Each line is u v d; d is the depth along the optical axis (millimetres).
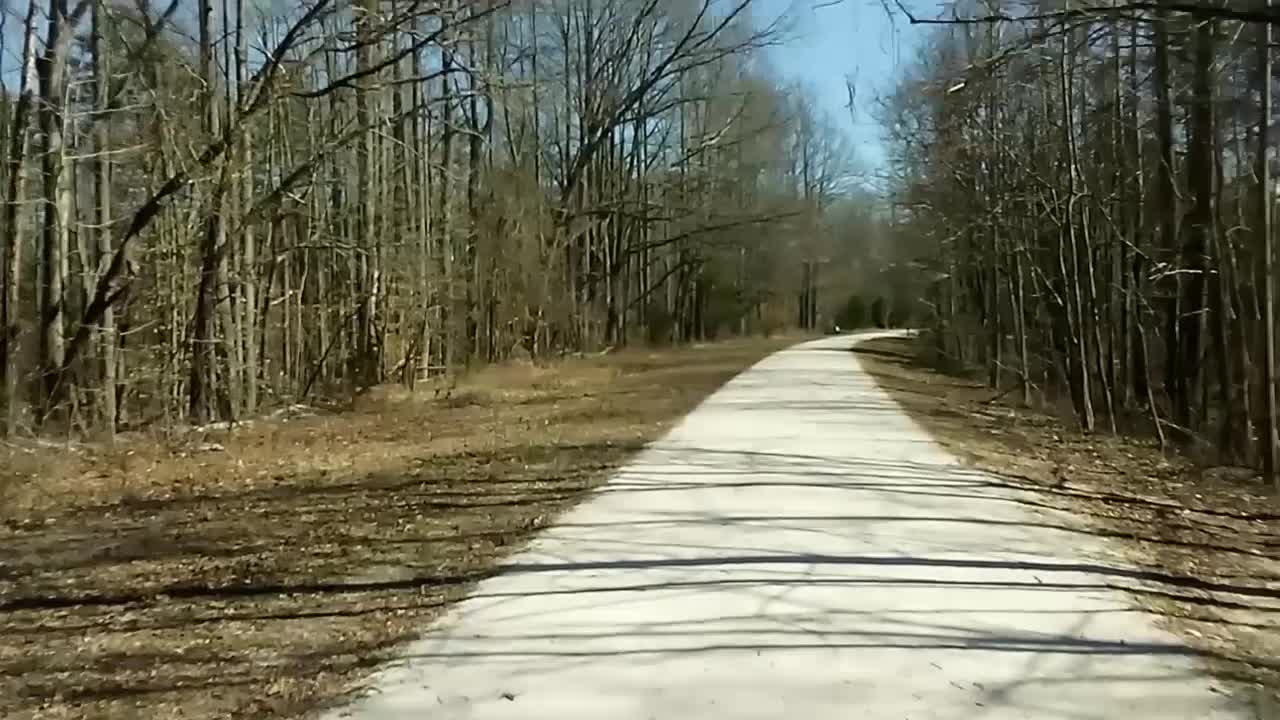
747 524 9023
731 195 48875
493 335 33031
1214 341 19750
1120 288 21047
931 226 33219
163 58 16656
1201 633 6125
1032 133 22906
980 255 30078
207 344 17469
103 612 6750
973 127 23094
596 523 9117
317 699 5055
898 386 27125
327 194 24594
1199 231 17156
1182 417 19578
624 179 46531
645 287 54625
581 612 6441
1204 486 12602
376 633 6137
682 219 48469
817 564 7609
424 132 26297
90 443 14844
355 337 25359
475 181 32031
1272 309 14188
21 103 15633
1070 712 4801
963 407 22297
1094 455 15344
